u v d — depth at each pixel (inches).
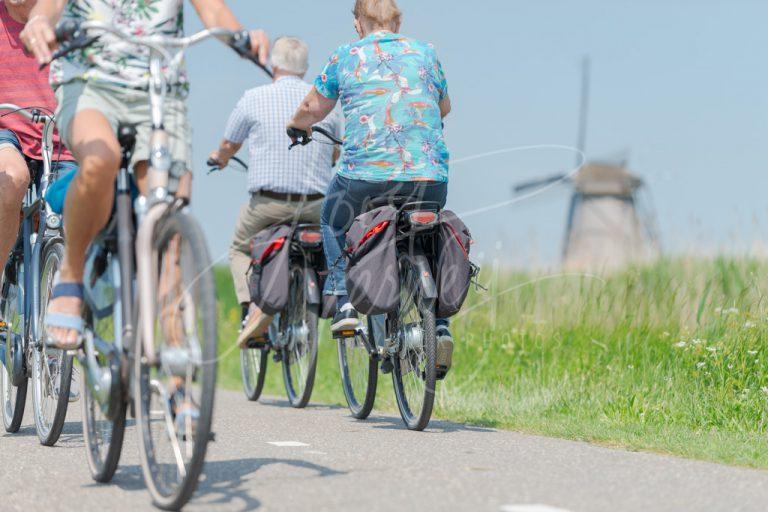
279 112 989.8
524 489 541.3
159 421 495.8
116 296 524.7
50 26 494.3
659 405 893.8
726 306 1084.5
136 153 534.9
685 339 1034.7
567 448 706.8
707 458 680.4
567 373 1044.5
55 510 502.6
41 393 740.7
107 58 541.0
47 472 613.6
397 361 847.7
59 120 544.1
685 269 1338.6
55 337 548.1
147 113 542.0
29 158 754.2
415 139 800.3
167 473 491.2
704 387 922.1
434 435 784.9
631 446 732.0
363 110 804.0
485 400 995.3
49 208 689.6
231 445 721.0
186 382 469.7
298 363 1033.5
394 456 660.7
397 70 807.7
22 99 756.6
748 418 845.2
